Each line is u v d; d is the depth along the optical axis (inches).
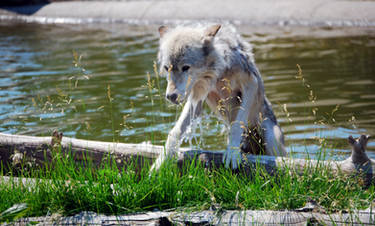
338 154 232.2
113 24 895.1
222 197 178.5
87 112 341.7
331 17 777.6
